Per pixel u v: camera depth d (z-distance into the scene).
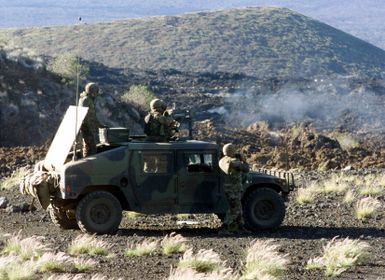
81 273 22.03
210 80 187.75
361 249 24.27
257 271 20.75
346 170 54.06
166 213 28.94
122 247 26.05
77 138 29.56
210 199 29.23
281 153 62.62
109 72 173.38
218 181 29.30
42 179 28.62
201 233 29.42
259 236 28.59
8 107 83.12
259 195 29.67
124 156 28.69
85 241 25.31
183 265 22.16
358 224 31.53
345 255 23.66
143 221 32.34
